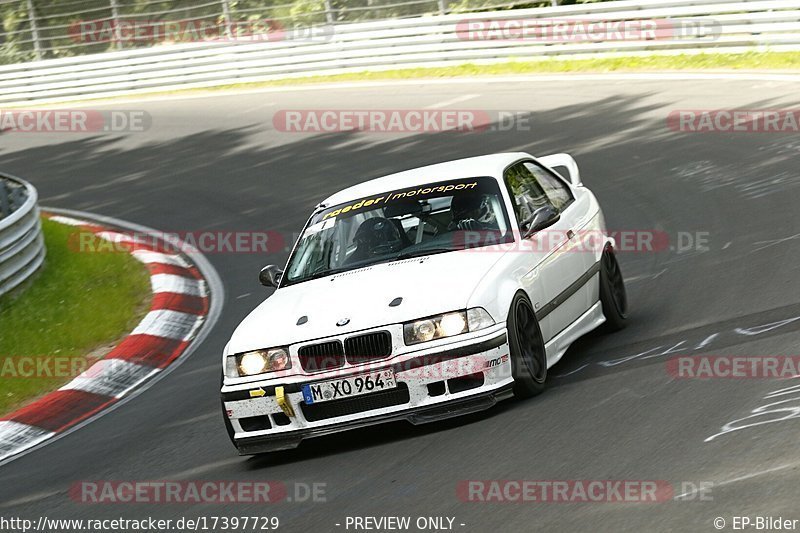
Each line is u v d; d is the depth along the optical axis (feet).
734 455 40.50
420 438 51.47
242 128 184.14
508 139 142.92
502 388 52.06
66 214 150.41
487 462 45.50
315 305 54.65
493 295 52.85
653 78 160.25
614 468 41.75
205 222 133.59
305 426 52.21
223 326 90.17
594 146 131.03
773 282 69.10
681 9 169.07
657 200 104.42
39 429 70.03
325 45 213.87
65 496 53.93
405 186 63.05
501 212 59.52
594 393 52.70
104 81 240.94
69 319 92.94
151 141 189.37
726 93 142.41
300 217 127.34
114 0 253.24
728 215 93.25
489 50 192.54
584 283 63.10
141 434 63.82
